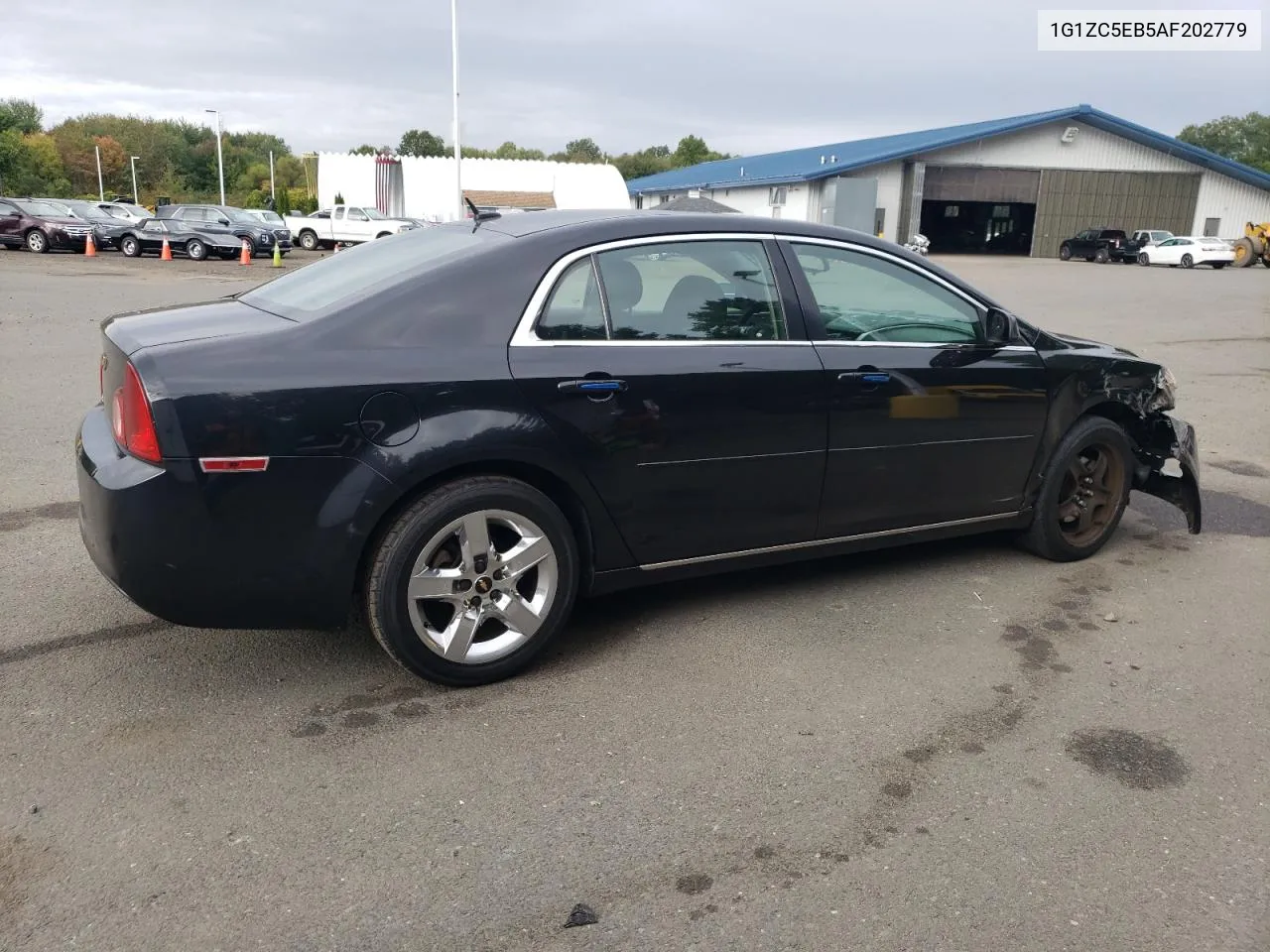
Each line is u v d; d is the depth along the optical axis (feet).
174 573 10.06
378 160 134.82
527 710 11.12
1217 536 17.98
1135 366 15.92
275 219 121.70
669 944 7.65
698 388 12.07
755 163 200.44
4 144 271.28
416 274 11.25
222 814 9.09
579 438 11.44
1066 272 111.14
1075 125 151.02
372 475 10.41
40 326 41.63
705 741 10.56
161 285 65.57
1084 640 13.34
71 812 9.05
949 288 14.34
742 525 12.91
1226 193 158.20
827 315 13.21
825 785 9.78
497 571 11.31
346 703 11.17
